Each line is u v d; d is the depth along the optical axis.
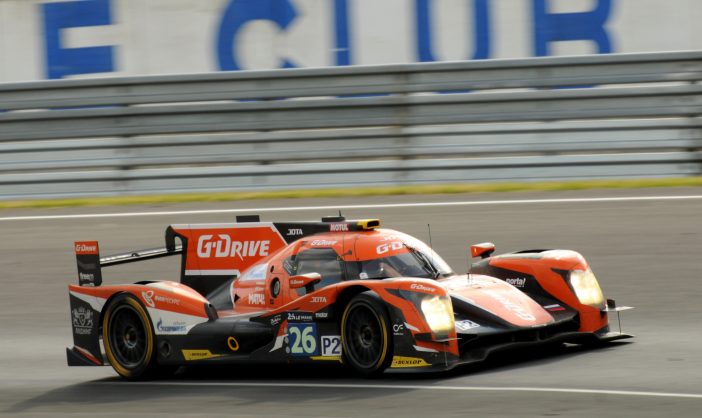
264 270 29.52
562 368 25.94
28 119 55.59
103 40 67.94
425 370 24.58
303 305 26.52
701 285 36.62
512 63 51.38
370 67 52.62
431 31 63.72
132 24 67.62
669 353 27.56
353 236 28.44
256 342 27.70
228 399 24.89
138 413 24.03
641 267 39.25
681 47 61.41
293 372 28.73
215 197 54.31
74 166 55.34
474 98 51.78
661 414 20.48
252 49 66.31
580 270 28.95
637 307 34.66
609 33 62.00
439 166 52.75
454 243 43.66
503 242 43.41
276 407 23.31
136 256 32.25
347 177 53.50
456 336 25.25
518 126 51.66
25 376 31.17
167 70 67.25
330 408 22.69
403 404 22.55
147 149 54.81
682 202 47.59
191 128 54.19
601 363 26.36
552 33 62.53
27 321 38.34
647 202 48.06
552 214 47.12
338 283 26.59
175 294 29.06
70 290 31.22
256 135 53.81
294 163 54.09
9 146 56.09
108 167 55.16
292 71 53.25
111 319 30.05
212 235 31.36
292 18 65.62
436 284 25.36
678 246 41.34
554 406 21.64
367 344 25.62
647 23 61.66
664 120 50.19
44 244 48.25
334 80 53.03
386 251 28.19
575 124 51.12
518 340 26.67
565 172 51.47
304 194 53.56
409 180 53.19
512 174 52.00
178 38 67.12
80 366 32.16
